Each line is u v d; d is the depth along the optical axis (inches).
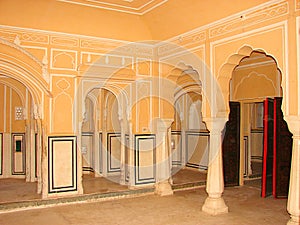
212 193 160.9
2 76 222.5
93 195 182.9
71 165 178.4
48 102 173.5
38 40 171.0
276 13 126.0
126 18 180.7
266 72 216.4
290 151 196.5
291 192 122.0
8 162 237.8
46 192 170.9
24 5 157.0
